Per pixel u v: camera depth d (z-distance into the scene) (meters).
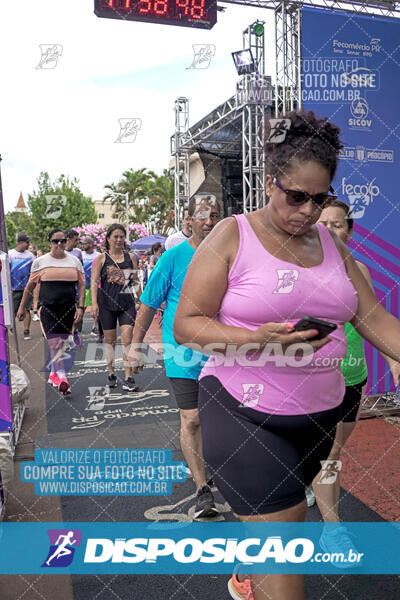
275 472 1.24
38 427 3.98
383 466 3.08
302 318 1.17
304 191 1.18
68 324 4.97
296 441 1.32
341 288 1.28
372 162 4.04
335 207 2.20
